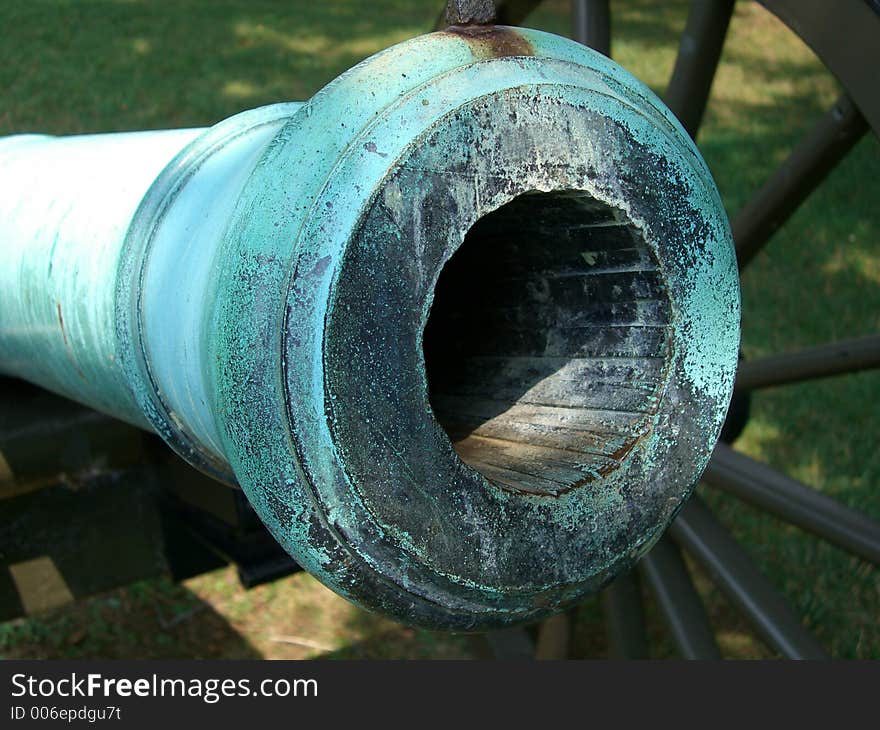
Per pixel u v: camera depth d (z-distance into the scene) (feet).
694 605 7.62
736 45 21.35
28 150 6.35
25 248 5.51
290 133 3.43
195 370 3.90
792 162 7.25
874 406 12.20
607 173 3.59
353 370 3.30
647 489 3.88
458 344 4.40
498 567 3.62
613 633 8.04
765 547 10.52
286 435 3.34
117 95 18.04
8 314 5.76
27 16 20.92
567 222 3.80
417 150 3.31
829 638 9.52
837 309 13.61
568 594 3.87
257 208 3.38
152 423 4.57
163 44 20.12
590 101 3.56
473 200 3.39
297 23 21.45
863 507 10.72
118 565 7.11
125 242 4.50
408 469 3.42
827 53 5.41
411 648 10.14
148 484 7.09
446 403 4.26
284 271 3.29
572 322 4.08
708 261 3.85
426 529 3.48
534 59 3.51
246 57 19.74
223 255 3.47
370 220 3.27
